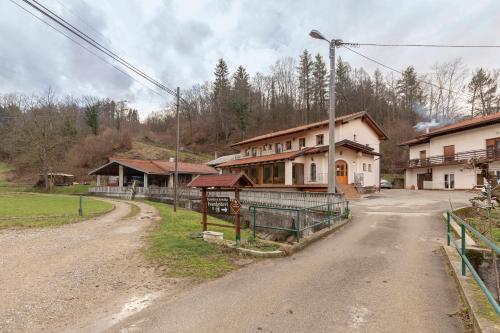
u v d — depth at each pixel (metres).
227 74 78.19
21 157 53.84
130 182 41.44
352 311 4.63
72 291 5.65
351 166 29.06
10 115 60.81
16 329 4.20
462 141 29.66
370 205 19.97
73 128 64.50
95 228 12.98
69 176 53.94
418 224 12.36
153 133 84.69
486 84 50.81
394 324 4.20
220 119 75.06
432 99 60.56
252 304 4.96
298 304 4.93
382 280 6.02
